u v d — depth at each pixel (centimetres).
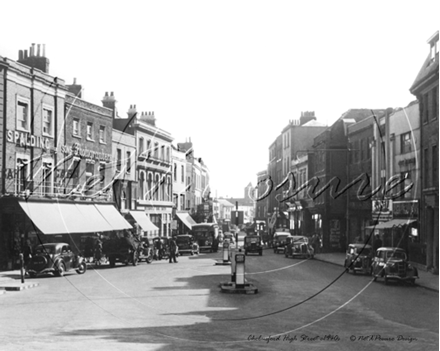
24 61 3238
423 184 2723
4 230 2781
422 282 2003
